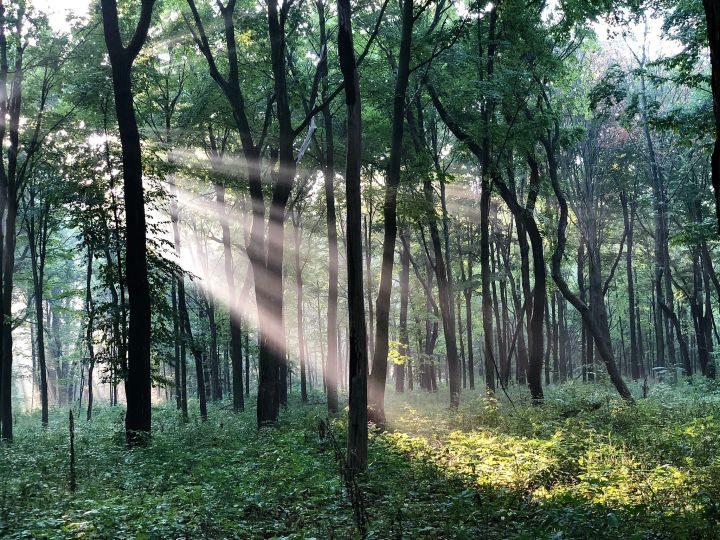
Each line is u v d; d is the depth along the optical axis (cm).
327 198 2470
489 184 2245
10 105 2403
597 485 972
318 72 2289
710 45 556
